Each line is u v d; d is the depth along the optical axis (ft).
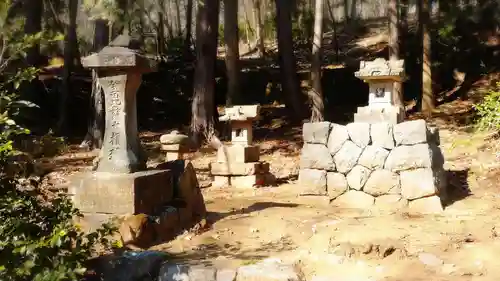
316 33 47.21
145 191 16.56
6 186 12.25
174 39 75.31
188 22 72.49
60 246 11.32
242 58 79.00
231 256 14.96
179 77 65.10
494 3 59.11
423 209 20.08
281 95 61.98
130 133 17.44
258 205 22.00
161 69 65.77
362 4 94.58
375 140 21.39
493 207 19.85
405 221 18.26
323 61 70.28
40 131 49.52
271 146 42.75
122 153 17.06
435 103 49.26
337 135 22.29
